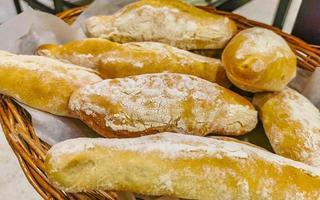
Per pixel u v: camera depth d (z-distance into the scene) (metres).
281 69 0.46
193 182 0.37
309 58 0.54
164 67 0.49
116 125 0.43
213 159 0.38
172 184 0.37
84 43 0.50
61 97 0.45
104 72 0.49
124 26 0.52
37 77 0.45
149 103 0.43
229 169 0.38
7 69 0.45
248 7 0.99
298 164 0.40
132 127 0.43
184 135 0.40
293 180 0.38
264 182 0.38
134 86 0.44
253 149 0.40
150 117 0.43
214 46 0.53
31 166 0.41
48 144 0.45
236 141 0.43
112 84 0.44
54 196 0.39
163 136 0.39
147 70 0.48
